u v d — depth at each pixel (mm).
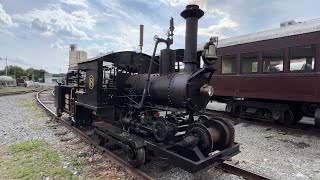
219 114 14766
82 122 9359
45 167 5742
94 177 5324
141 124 6164
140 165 5605
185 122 6246
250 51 12367
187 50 5891
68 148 7234
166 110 5895
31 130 9242
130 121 6527
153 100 6445
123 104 7344
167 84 5895
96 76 7043
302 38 10250
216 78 14227
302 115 12078
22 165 5848
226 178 5316
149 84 6422
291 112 11289
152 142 5711
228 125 5516
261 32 12289
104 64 7375
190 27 5852
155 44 6207
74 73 10195
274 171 6004
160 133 5570
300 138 9422
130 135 6031
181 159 4777
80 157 6516
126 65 7543
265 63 11719
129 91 7074
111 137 6520
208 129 5281
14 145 7137
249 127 11328
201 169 4645
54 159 6129
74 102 9266
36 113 13211
